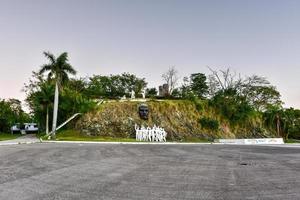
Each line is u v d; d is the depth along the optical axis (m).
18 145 33.25
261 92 81.94
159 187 9.84
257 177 12.30
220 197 8.53
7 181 10.56
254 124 73.81
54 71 53.41
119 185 10.09
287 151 29.22
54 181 10.70
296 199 8.38
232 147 36.25
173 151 27.17
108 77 104.00
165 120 63.91
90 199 8.03
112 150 27.00
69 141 44.94
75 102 61.97
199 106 70.69
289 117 78.06
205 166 15.94
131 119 61.22
